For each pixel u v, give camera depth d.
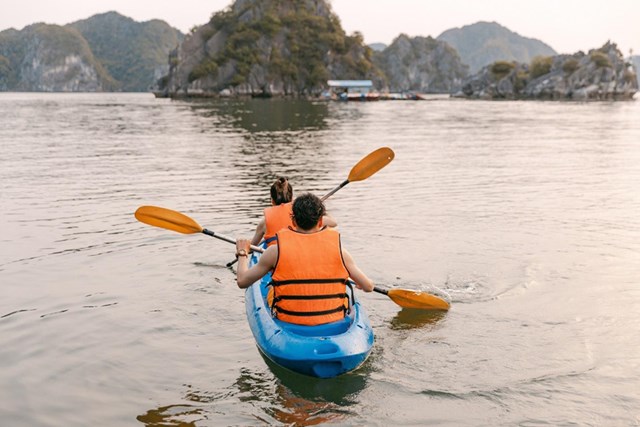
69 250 6.86
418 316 5.07
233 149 18.22
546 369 4.07
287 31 126.50
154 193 10.47
